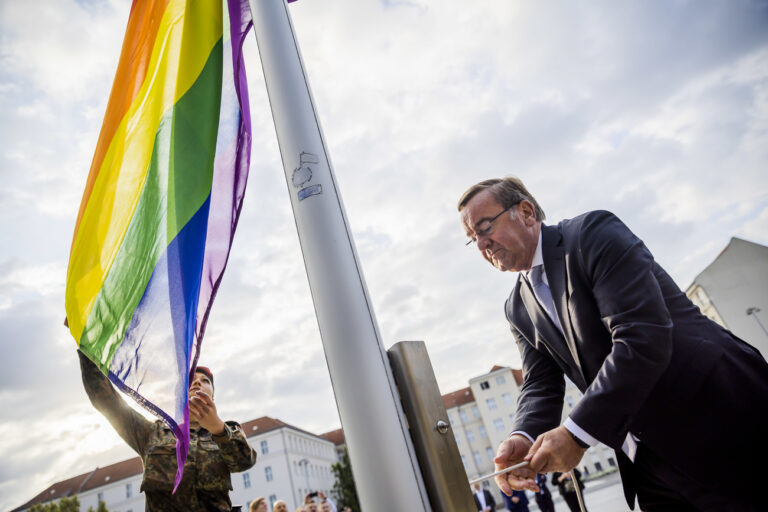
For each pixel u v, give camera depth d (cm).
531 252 167
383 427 96
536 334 177
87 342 187
